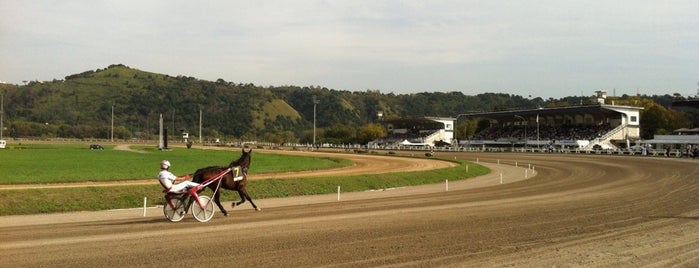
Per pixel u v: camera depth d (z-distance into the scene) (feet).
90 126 619.26
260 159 215.31
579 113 329.72
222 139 607.78
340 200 81.56
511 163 210.18
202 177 56.70
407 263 34.27
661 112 358.02
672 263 35.09
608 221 54.39
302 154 275.18
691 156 216.13
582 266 33.91
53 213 65.82
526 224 51.93
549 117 364.17
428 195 91.09
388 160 220.84
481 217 57.67
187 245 39.93
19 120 617.62
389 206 70.79
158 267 32.65
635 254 37.68
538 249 38.99
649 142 281.74
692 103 319.68
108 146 367.45
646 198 82.12
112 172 131.34
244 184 61.00
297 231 47.09
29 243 40.57
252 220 54.95
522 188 108.17
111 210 69.05
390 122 464.24
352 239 42.88
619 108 309.01
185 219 55.72
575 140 307.99
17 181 101.45
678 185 109.60
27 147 298.15
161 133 320.50
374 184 110.32
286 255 36.45
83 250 37.76
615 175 145.79
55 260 34.37
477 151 314.96
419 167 171.73
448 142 408.26
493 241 42.16
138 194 77.56
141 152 271.28
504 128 386.93
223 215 59.57
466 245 40.40
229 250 38.06
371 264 33.94
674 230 48.42
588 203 74.64
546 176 148.25
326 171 150.92
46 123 612.29
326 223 52.60
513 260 35.29
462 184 121.90
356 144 463.42
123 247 38.99
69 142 458.50
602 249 39.22
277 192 89.81
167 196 53.93
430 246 39.93
